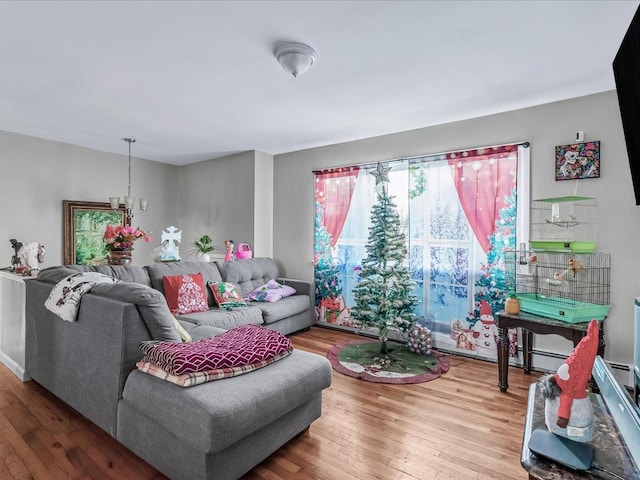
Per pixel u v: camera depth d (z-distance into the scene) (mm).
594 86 2709
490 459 1849
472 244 3416
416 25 1925
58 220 4461
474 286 3402
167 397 1578
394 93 2848
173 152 4957
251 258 4477
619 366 2701
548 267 3010
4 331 3059
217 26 1940
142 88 2787
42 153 4312
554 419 1012
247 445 1658
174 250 4523
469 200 3422
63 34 2027
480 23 1906
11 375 2801
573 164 2896
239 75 2549
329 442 1996
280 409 1731
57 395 2330
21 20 1888
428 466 1791
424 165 3703
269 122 3600
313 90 2811
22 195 4168
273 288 4207
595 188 2826
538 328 2494
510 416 2291
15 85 2744
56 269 2602
